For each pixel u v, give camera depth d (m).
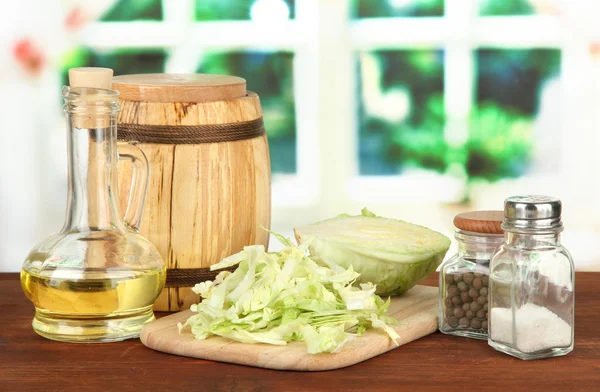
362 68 1.89
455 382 0.98
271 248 1.95
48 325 1.07
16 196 1.97
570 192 1.93
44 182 1.98
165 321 1.07
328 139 1.92
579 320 1.11
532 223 1.00
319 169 1.93
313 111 1.91
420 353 1.04
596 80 1.88
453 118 1.91
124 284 1.04
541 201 1.00
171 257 1.10
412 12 1.87
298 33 1.88
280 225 1.95
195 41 1.89
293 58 1.89
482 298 1.06
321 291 1.05
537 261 1.01
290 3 1.87
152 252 1.06
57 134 1.96
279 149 1.92
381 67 1.89
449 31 1.88
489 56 1.89
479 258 1.06
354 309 1.04
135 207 1.08
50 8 1.91
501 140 1.92
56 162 1.97
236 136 1.10
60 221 1.98
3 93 1.94
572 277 1.02
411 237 1.14
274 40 1.88
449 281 1.07
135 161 1.07
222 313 1.03
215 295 1.04
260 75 1.89
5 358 1.03
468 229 1.06
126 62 1.91
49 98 1.94
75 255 1.04
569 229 1.94
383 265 1.11
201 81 1.12
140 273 1.04
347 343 1.02
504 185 1.94
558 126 1.91
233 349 1.01
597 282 1.22
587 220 1.94
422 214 1.94
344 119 1.91
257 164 1.12
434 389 0.97
